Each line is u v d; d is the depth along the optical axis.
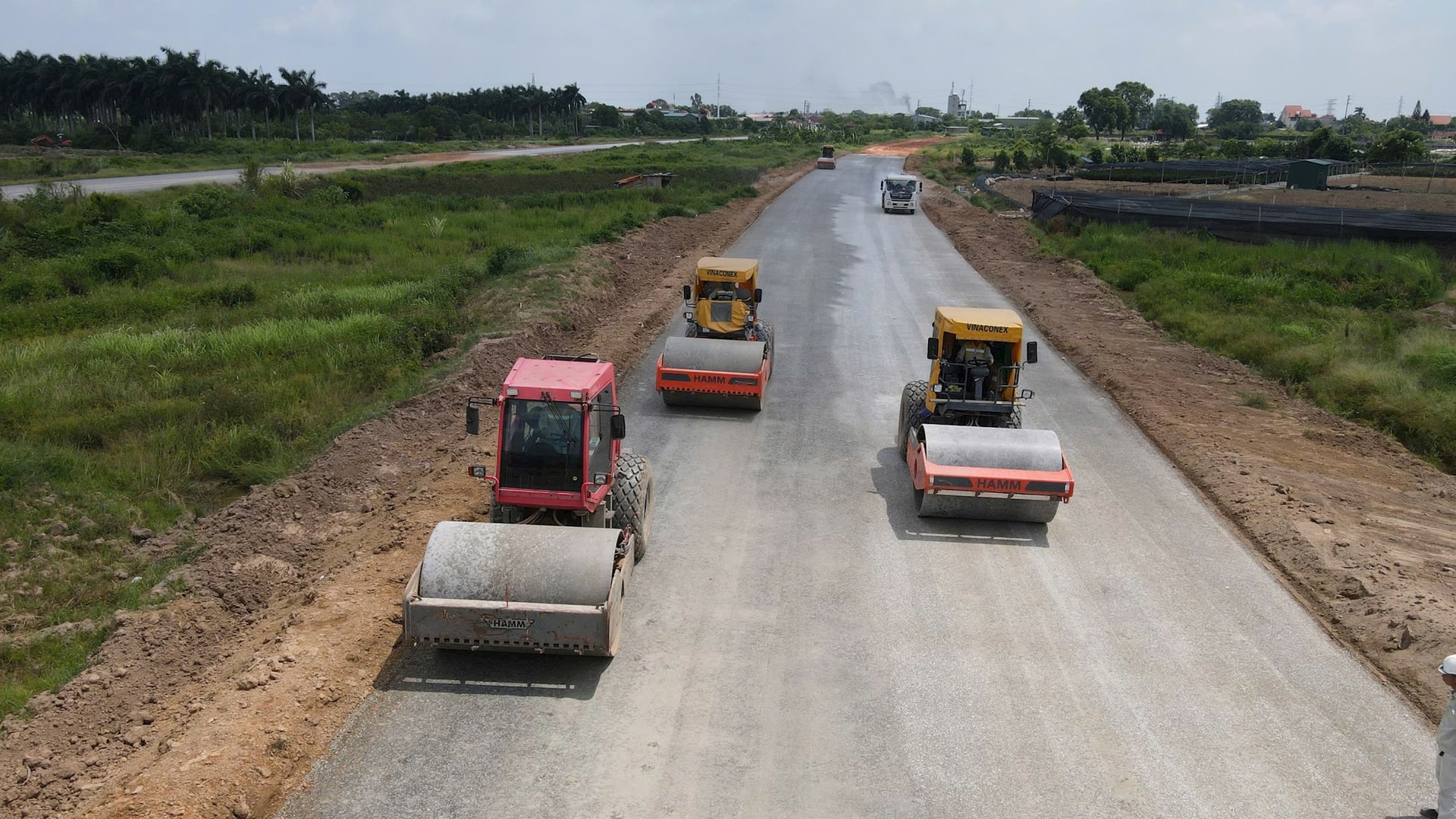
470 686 8.98
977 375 14.14
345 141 112.25
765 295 27.98
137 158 79.75
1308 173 66.12
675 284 28.80
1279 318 25.91
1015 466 12.50
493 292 25.25
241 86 106.81
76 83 103.62
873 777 7.94
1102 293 29.47
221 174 67.19
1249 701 9.19
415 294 24.98
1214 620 10.65
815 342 22.86
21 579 10.63
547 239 34.53
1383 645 10.11
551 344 21.59
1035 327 25.25
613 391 11.27
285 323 21.44
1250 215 41.84
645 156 88.94
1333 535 12.68
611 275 28.92
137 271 27.88
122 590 10.57
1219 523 13.29
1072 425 17.30
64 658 9.30
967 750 8.32
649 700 8.86
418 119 132.38
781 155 101.12
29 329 21.66
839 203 54.25
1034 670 9.58
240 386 16.92
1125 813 7.62
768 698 8.95
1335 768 8.25
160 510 12.69
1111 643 10.12
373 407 16.66
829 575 11.41
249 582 10.91
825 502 13.59
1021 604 10.87
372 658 9.30
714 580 11.19
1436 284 30.48
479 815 7.36
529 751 8.11
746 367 16.91
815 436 16.38
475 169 71.69
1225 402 18.86
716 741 8.32
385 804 7.44
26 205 37.47
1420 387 20.09
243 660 9.26
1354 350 22.14
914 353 22.09
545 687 9.02
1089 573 11.70
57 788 7.36
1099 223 41.84
